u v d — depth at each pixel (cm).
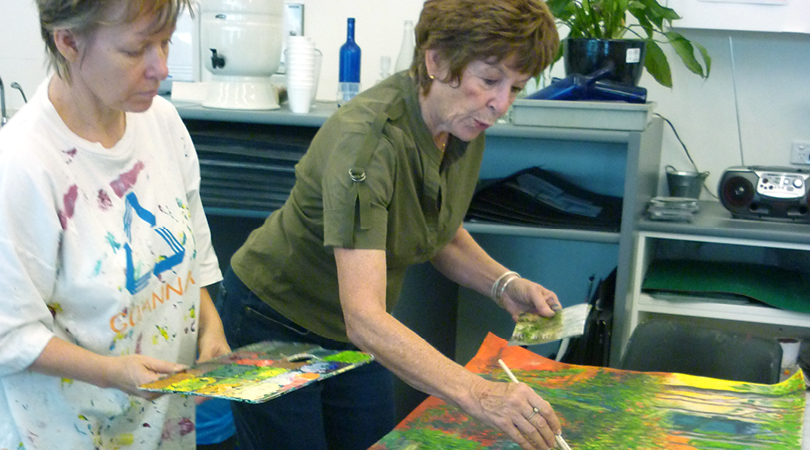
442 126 118
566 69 206
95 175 101
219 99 216
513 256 254
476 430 119
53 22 89
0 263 91
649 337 160
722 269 231
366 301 108
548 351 246
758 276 223
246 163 208
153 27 90
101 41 89
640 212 199
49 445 104
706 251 249
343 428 153
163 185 114
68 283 99
